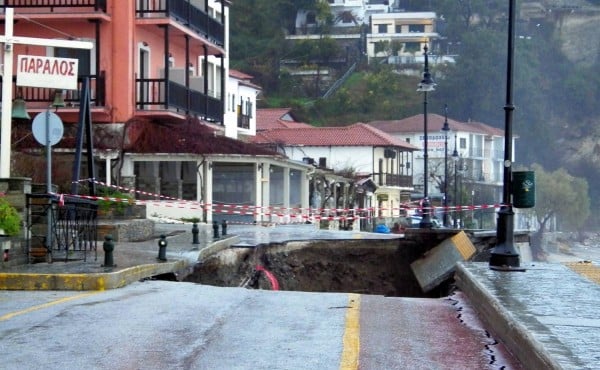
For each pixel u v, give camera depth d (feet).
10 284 51.83
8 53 64.59
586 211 358.84
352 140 281.13
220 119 157.17
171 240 83.20
